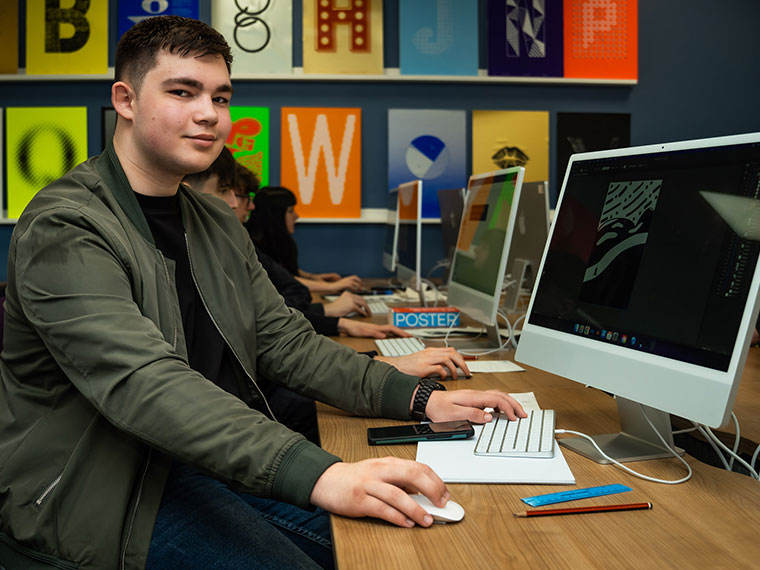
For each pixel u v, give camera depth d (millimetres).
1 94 4477
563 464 995
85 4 4426
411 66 4535
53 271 948
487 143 4633
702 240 973
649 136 4750
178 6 4449
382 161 4637
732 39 4781
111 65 4449
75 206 1007
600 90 4699
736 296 893
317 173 4582
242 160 4535
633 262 1086
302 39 4516
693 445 1334
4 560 966
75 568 924
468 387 1500
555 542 757
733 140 968
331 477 835
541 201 2188
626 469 970
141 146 1151
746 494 891
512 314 2574
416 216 2949
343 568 700
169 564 931
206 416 874
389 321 2691
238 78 4477
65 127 4469
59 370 1010
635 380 1014
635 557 719
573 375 1143
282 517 1185
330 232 4660
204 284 1244
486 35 4598
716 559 713
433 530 792
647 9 4727
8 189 4453
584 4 4621
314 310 2699
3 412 1030
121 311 939
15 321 1020
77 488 952
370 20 4527
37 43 4426
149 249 1128
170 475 1080
